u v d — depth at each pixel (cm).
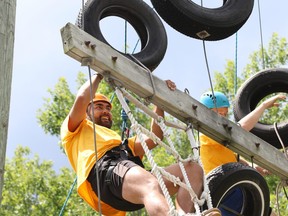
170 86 858
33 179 2284
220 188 855
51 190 2256
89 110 916
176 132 2311
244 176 867
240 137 922
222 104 988
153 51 864
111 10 873
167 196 757
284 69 1044
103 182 830
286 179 987
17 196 2262
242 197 902
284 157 973
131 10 877
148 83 836
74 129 879
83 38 792
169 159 2145
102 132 876
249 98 1046
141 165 857
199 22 888
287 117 2083
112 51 813
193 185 818
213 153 950
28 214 2247
